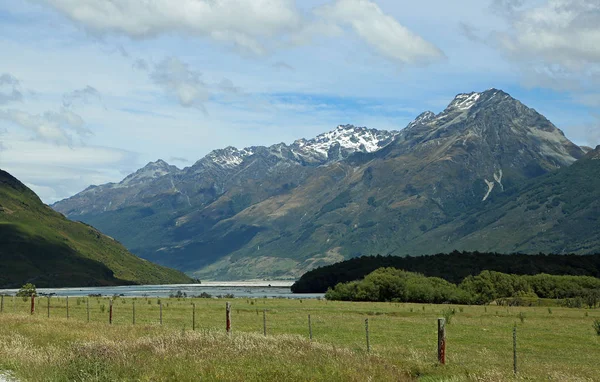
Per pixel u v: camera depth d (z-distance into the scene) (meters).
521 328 69.19
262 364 27.36
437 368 29.86
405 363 30.94
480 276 155.12
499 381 27.02
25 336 38.56
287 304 111.25
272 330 59.03
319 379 25.11
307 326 63.56
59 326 44.97
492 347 50.97
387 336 55.78
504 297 151.12
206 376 25.00
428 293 143.62
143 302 108.31
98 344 30.95
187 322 65.00
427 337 56.38
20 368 26.44
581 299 132.75
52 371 25.31
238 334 36.66
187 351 29.97
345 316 80.94
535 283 157.38
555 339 58.38
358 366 27.83
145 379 24.33
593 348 52.06
